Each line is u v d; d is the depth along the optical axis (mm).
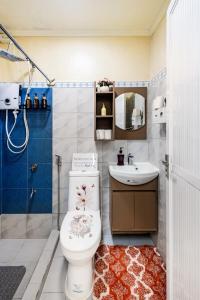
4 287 1611
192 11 952
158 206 2078
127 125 2381
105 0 1806
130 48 2363
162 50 1924
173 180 1247
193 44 945
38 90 2344
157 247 2092
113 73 2365
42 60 2350
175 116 1208
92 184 2074
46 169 2383
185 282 1054
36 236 2393
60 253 2049
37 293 1475
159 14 1975
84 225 1656
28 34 2312
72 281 1488
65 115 2361
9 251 2127
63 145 2377
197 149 910
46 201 2395
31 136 2365
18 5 1864
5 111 2330
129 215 2127
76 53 2354
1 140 2336
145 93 2379
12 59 1715
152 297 1513
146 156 2395
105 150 2389
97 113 2350
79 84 2350
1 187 2352
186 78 1032
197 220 912
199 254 890
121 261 1906
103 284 1629
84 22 2150
